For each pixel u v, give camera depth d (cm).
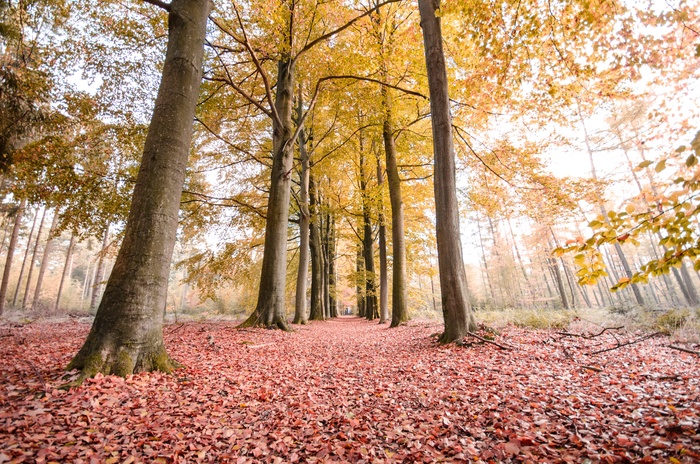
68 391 359
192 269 1334
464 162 1177
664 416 302
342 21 1226
